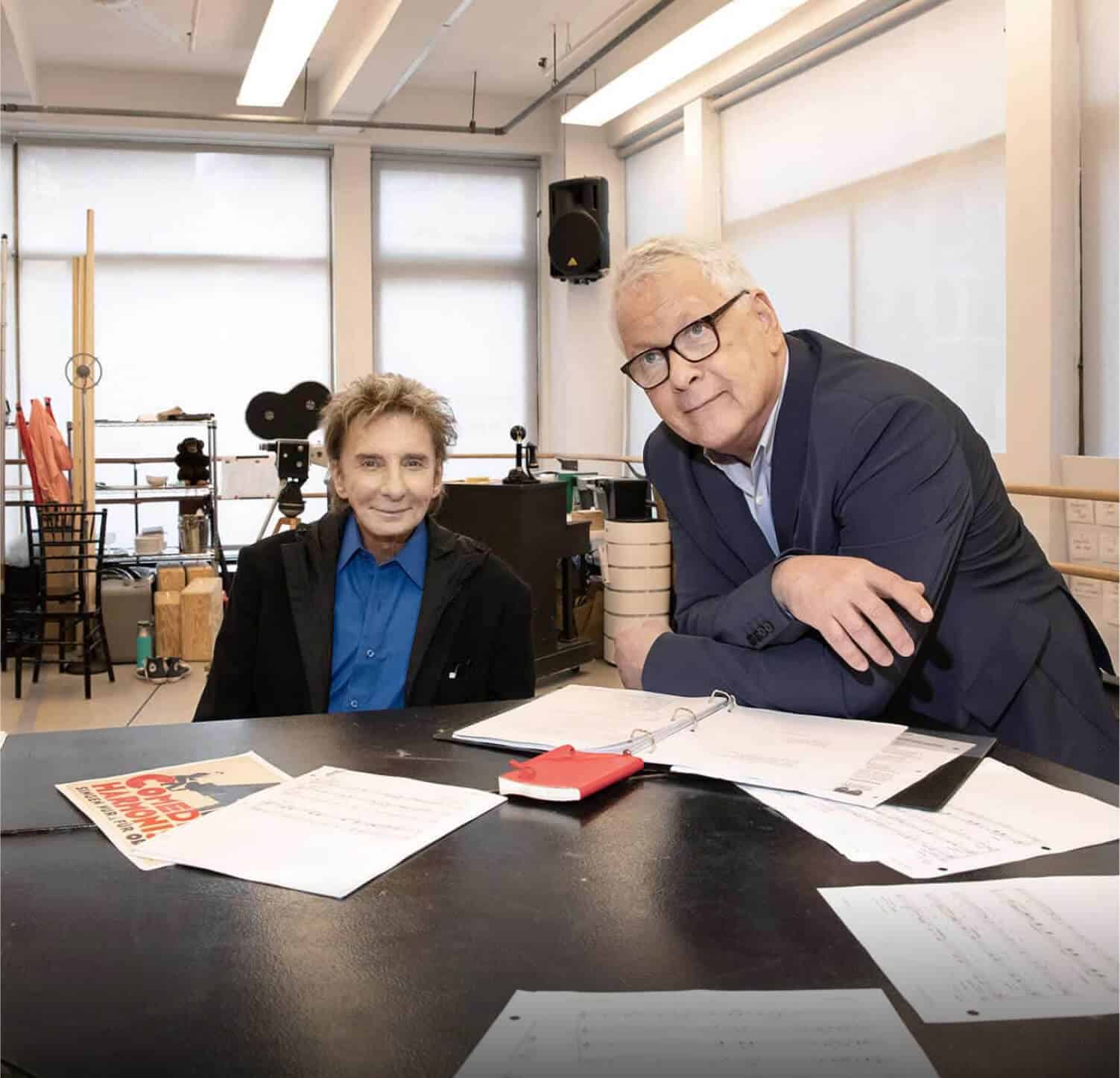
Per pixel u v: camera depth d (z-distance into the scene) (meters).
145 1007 0.60
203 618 5.40
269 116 7.25
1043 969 0.63
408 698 1.64
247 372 7.79
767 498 1.44
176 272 7.63
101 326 7.53
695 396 1.34
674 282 1.33
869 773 0.98
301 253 7.84
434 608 1.65
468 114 7.90
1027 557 1.47
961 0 4.84
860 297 5.63
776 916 0.71
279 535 1.73
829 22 5.45
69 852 0.84
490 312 8.31
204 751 1.12
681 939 0.68
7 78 6.36
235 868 0.79
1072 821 0.87
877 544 1.26
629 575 5.23
